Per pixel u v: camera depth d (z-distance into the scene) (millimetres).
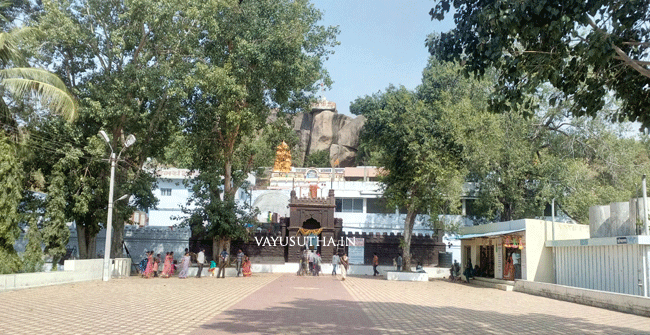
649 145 38906
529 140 37500
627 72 9711
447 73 37688
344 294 19094
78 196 26344
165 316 11297
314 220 39594
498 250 28422
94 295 15977
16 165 19234
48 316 10883
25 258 21312
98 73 28844
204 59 30266
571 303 18438
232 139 32500
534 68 9273
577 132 36344
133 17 26328
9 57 20922
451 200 35406
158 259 29609
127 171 30875
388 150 32938
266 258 37344
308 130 85250
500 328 11047
